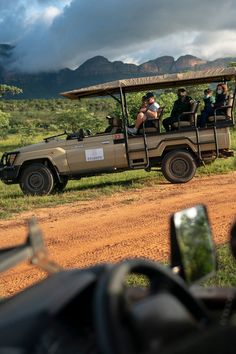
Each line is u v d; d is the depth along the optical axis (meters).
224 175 18.02
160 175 18.88
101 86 17.06
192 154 17.41
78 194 16.17
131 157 17.34
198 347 2.04
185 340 2.04
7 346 2.01
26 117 179.25
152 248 9.38
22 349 2.00
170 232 2.94
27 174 17.19
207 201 13.41
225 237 9.34
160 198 14.48
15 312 2.23
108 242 10.09
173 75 16.91
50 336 2.10
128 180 18.47
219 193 14.50
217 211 12.00
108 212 13.09
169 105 39.53
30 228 2.35
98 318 1.99
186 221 2.99
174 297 2.25
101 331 1.96
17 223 12.52
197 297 2.71
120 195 15.61
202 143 17.39
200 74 16.80
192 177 17.28
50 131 92.25
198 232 3.04
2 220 12.95
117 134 17.33
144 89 17.80
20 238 10.99
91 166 17.30
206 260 3.05
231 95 17.58
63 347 2.10
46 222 12.40
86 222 12.06
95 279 2.34
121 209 13.34
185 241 2.94
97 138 17.30
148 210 12.92
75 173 17.31
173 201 13.88
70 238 10.64
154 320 2.04
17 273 8.39
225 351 2.12
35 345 2.03
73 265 8.80
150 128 17.34
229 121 17.50
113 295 2.03
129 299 2.20
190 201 13.67
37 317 2.14
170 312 2.10
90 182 18.73
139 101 35.69
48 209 14.16
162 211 12.69
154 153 17.34
